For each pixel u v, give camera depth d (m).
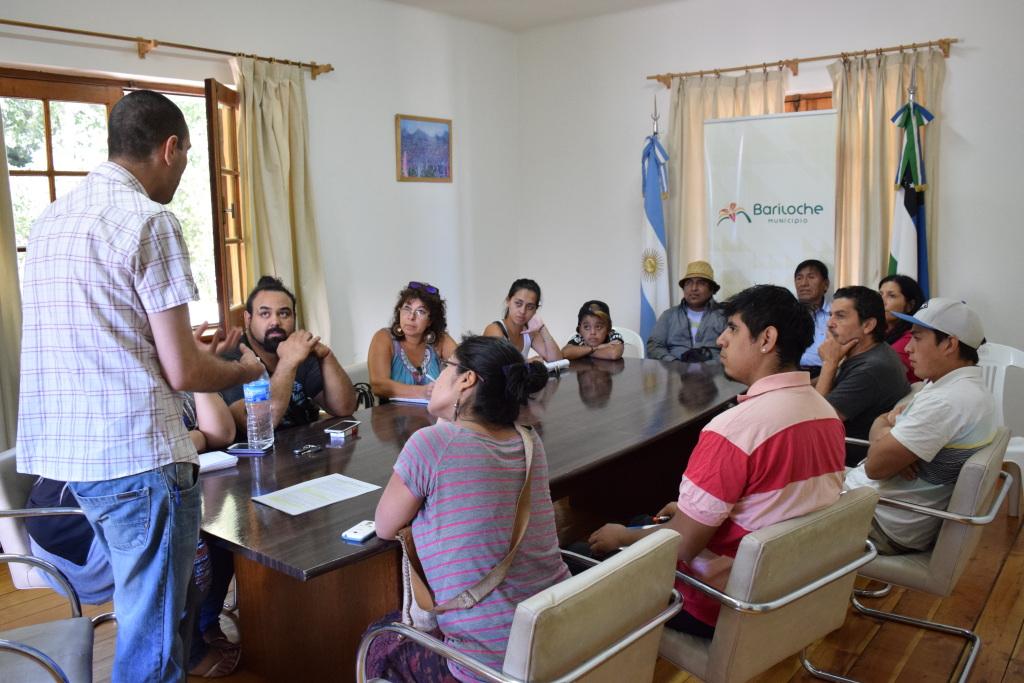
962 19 4.46
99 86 3.93
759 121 4.80
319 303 4.81
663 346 4.78
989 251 4.55
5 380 3.46
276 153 4.50
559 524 3.54
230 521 1.83
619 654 1.50
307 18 4.72
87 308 1.53
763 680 2.36
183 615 1.67
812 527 1.69
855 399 2.94
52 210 1.61
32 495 2.12
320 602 2.12
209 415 2.31
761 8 5.08
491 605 1.50
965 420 2.18
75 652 1.62
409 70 5.37
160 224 1.55
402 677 1.65
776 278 4.89
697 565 1.84
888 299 3.80
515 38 6.14
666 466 3.46
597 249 6.01
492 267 6.17
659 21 5.47
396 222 5.39
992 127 4.45
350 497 1.98
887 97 4.68
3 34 3.48
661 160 5.34
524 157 6.27
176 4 4.08
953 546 2.12
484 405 1.57
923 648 2.54
